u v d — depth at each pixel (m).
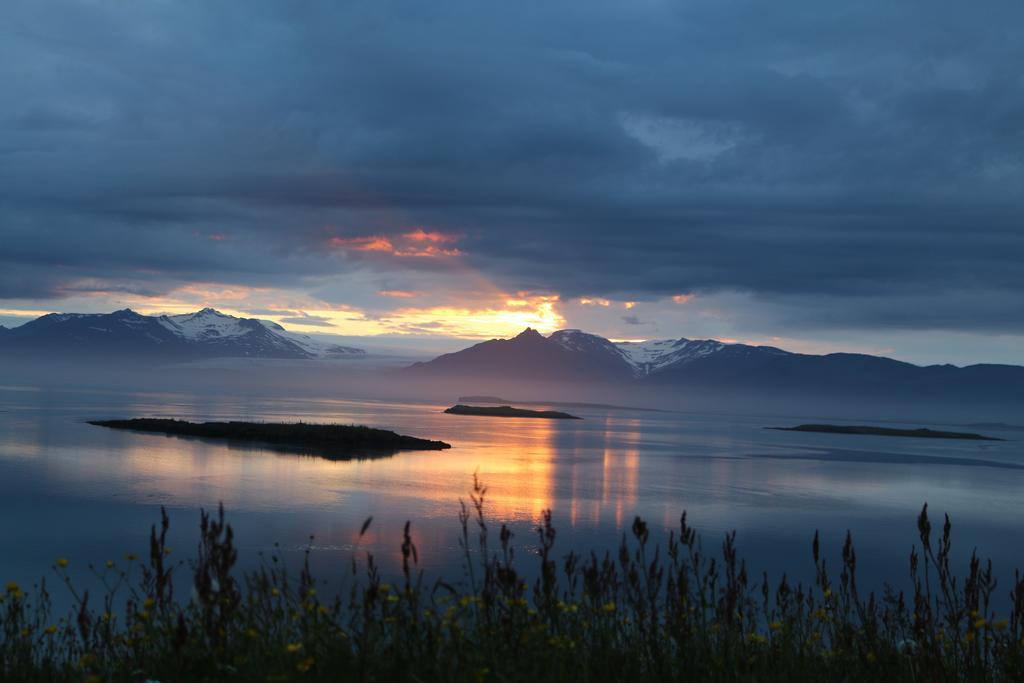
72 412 194.38
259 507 53.28
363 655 6.29
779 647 8.09
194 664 6.59
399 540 40.62
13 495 55.97
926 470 117.31
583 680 6.75
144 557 34.16
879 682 7.48
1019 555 46.34
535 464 101.06
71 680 7.27
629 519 54.94
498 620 7.49
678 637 7.37
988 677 7.64
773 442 190.25
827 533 52.34
